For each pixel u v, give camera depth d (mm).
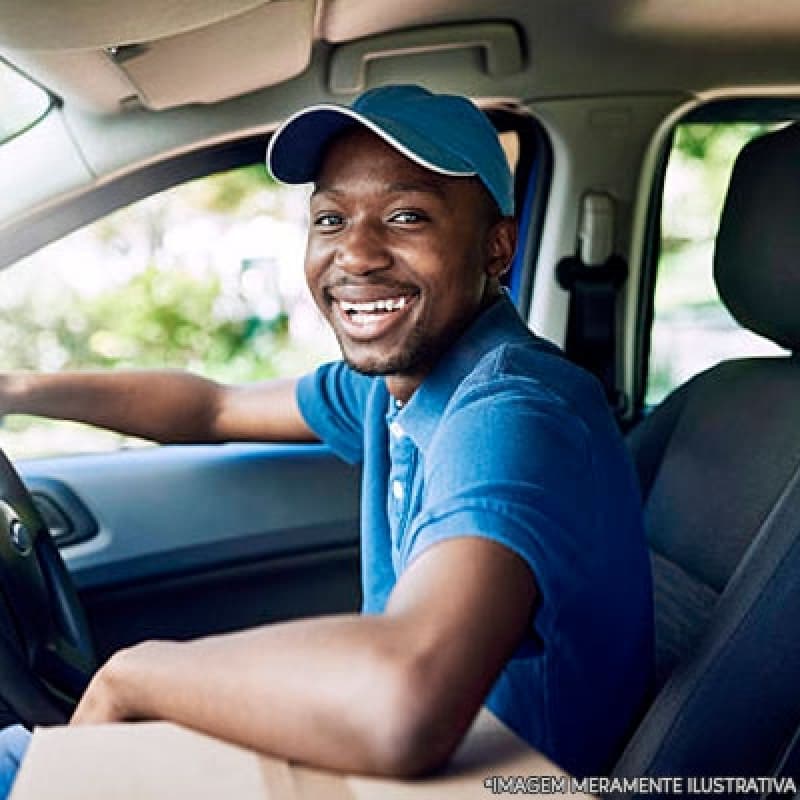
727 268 1765
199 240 3291
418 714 875
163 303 3373
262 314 3299
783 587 1245
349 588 2201
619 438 1283
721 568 1646
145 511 2043
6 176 1873
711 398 1801
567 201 2291
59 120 1896
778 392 1691
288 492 2156
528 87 2174
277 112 2016
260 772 862
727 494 1686
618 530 1225
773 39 2164
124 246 3336
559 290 2334
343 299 1366
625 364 2379
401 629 925
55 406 1994
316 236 1390
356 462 1973
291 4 1625
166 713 953
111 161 1936
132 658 1001
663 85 2225
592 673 1220
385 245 1332
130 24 1500
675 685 1273
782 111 2314
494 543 1000
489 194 1375
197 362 3395
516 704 1220
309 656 912
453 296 1350
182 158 2000
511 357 1245
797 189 1659
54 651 1539
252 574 2104
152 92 1835
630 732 1347
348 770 881
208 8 1496
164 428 2053
